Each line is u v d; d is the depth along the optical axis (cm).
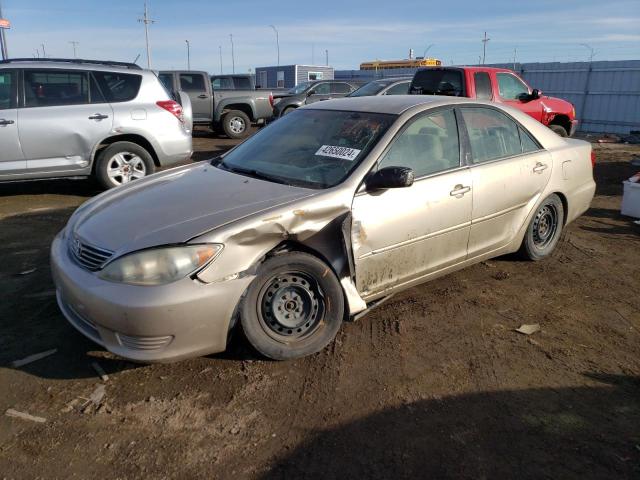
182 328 291
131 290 285
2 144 684
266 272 317
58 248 339
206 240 294
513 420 285
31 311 391
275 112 1595
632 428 280
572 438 271
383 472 248
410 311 405
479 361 340
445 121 412
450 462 254
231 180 373
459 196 399
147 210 332
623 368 337
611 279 476
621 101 1984
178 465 251
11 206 707
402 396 304
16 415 282
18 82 695
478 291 443
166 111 777
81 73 728
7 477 241
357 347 354
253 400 298
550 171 480
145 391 304
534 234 494
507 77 1028
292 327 333
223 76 1689
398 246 368
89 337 310
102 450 260
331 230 337
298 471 248
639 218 673
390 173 342
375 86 1204
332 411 290
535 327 385
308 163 379
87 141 725
